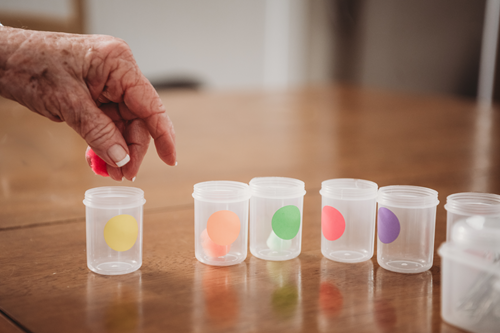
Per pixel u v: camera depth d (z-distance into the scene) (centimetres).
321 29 546
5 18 422
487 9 398
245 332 75
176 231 123
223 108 316
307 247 114
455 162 200
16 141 223
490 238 75
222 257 102
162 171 185
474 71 416
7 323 78
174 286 92
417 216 99
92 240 99
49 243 114
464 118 295
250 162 199
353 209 105
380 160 203
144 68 503
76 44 91
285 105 330
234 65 546
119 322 78
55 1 441
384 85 491
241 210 103
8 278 95
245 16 540
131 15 484
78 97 89
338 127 269
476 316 75
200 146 224
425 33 447
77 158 202
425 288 92
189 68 524
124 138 104
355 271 100
